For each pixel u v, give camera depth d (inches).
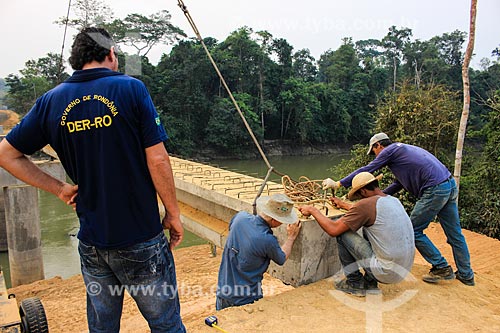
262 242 155.7
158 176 86.2
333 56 2268.7
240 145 1759.4
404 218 156.3
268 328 142.4
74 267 486.6
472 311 159.8
